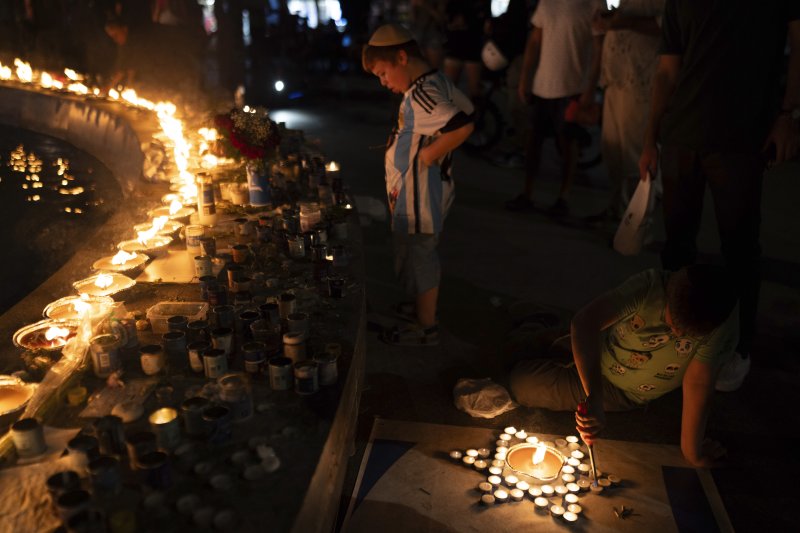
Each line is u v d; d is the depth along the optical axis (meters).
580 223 6.72
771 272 5.39
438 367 3.87
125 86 9.77
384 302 4.73
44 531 1.78
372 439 3.16
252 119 4.44
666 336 2.90
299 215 4.00
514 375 3.46
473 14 9.59
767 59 3.50
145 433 2.02
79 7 11.10
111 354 2.47
